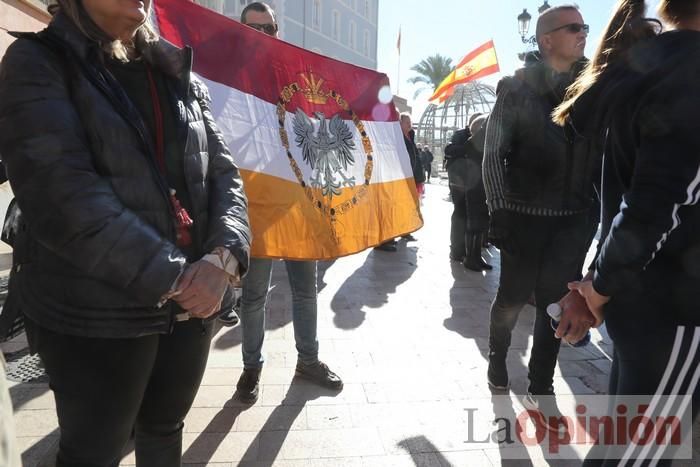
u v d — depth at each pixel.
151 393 1.46
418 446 2.36
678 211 1.22
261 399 2.75
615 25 1.46
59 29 1.18
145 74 1.37
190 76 1.50
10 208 1.46
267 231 2.51
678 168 1.15
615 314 1.37
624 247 1.22
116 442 1.33
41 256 1.20
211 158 1.52
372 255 6.80
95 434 1.29
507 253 2.58
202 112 1.56
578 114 1.53
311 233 2.71
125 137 1.21
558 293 2.54
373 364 3.23
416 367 3.20
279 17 32.22
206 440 2.38
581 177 2.42
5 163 1.10
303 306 2.87
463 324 4.00
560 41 2.36
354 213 3.08
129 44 1.37
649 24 1.37
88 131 1.17
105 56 1.30
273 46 2.76
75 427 1.28
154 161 1.28
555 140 2.36
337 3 38.12
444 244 7.73
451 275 5.69
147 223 1.19
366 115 3.37
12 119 1.08
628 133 1.30
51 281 1.19
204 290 1.22
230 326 3.82
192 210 1.39
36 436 2.30
